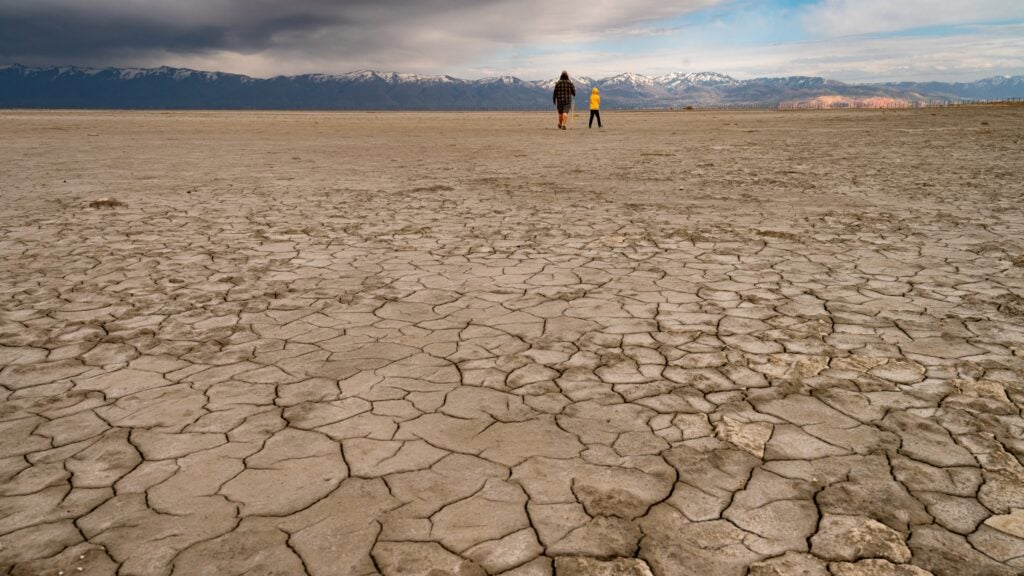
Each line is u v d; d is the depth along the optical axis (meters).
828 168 12.31
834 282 4.63
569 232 6.52
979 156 14.20
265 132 28.47
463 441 2.49
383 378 3.08
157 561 1.83
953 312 3.93
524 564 1.79
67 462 2.37
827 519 1.99
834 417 2.65
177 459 2.38
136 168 13.09
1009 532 1.92
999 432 2.51
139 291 4.54
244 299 4.34
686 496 2.11
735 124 34.75
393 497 2.12
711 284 4.61
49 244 6.01
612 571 1.76
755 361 3.23
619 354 3.34
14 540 1.93
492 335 3.65
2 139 22.02
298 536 1.93
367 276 4.91
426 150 18.27
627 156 15.56
